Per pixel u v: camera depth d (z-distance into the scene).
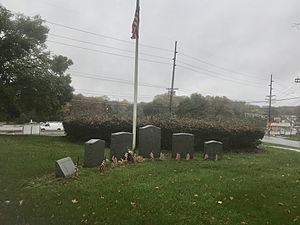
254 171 13.66
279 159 18.25
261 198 9.53
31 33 32.34
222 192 9.97
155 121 22.02
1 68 31.30
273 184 11.23
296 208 8.87
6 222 7.77
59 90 34.12
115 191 9.80
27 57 32.50
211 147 16.56
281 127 119.69
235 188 10.42
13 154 16.36
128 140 15.26
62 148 19.58
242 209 8.63
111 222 7.64
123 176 11.69
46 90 31.95
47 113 35.25
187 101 81.25
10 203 8.90
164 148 20.61
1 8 31.17
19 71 31.14
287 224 7.80
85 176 11.75
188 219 7.85
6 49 31.33
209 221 7.78
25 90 31.55
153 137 16.12
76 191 9.78
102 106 95.62
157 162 14.91
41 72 31.89
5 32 31.14
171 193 9.70
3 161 14.39
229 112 85.69
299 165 16.36
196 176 11.98
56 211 8.26
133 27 17.53
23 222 7.75
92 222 7.65
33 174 12.13
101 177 11.56
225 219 7.95
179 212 8.25
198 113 79.56
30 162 14.33
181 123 21.56
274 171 14.02
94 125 22.89
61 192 9.70
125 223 7.59
